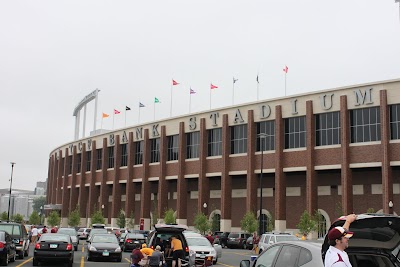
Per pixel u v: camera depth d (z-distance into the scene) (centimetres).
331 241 628
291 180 5969
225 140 6278
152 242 2098
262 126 6009
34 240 4797
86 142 9119
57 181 10325
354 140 5194
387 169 4831
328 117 5425
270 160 5825
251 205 5881
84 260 3003
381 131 4922
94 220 7812
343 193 5109
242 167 6116
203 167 6531
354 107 5162
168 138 7288
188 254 2067
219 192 6700
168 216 6356
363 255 774
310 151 5416
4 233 2506
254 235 4856
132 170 7831
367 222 718
